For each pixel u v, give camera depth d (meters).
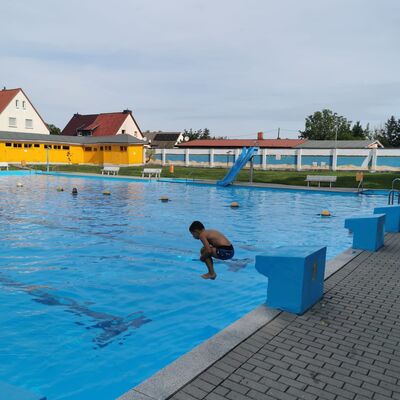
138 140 47.09
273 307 5.21
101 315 5.59
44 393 3.75
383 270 7.08
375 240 8.54
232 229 12.33
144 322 5.38
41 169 38.91
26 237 10.46
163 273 7.59
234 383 3.38
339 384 3.41
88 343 4.74
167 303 6.09
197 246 9.76
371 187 24.95
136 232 11.35
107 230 11.57
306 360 3.82
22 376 4.03
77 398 3.68
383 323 4.77
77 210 15.42
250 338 4.29
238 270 7.90
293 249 5.51
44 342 4.76
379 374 3.60
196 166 45.31
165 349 4.64
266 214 15.34
